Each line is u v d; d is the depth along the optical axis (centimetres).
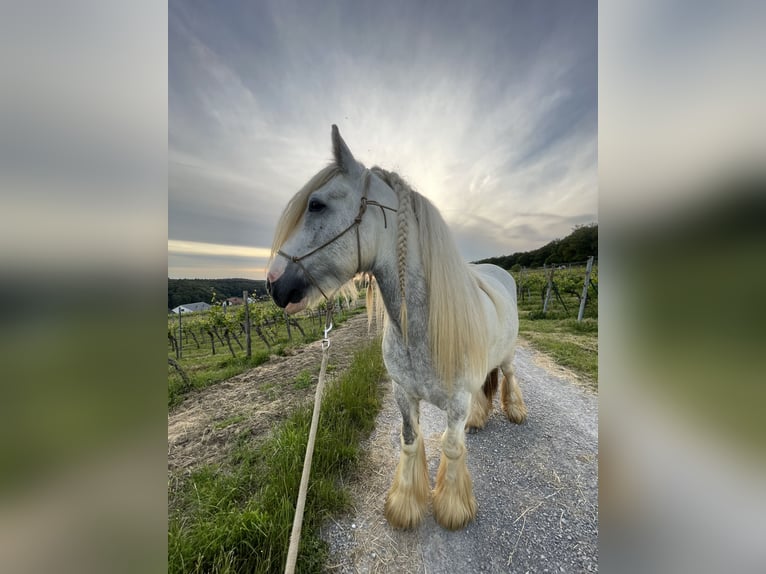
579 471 215
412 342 142
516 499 190
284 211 130
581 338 602
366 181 130
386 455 239
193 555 140
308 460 123
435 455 243
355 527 172
